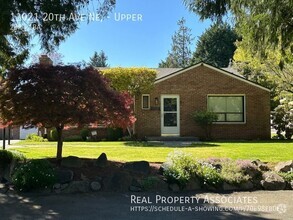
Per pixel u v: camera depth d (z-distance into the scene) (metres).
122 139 19.48
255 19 6.70
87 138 19.61
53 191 6.69
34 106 7.26
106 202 6.10
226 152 11.32
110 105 7.71
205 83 20.09
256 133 20.16
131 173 7.37
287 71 17.23
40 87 7.26
